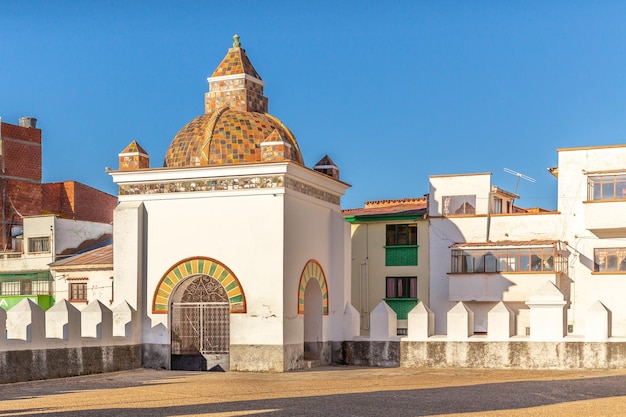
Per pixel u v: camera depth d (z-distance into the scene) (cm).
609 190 3806
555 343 2777
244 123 3086
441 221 4241
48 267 4597
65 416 1670
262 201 2889
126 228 3008
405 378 2539
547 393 2027
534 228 4031
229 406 1814
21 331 2412
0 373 2292
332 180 3253
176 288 2977
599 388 2136
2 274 4744
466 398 1934
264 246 2873
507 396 1970
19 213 5388
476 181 4219
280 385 2323
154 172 2994
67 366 2548
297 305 2950
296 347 2925
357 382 2409
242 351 2866
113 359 2794
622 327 3784
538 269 3941
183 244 2967
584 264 3872
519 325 3991
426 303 4278
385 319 3064
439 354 2938
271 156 2906
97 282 4291
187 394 2072
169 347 2959
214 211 2942
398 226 4384
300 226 3002
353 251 4462
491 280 4025
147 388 2234
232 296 2895
